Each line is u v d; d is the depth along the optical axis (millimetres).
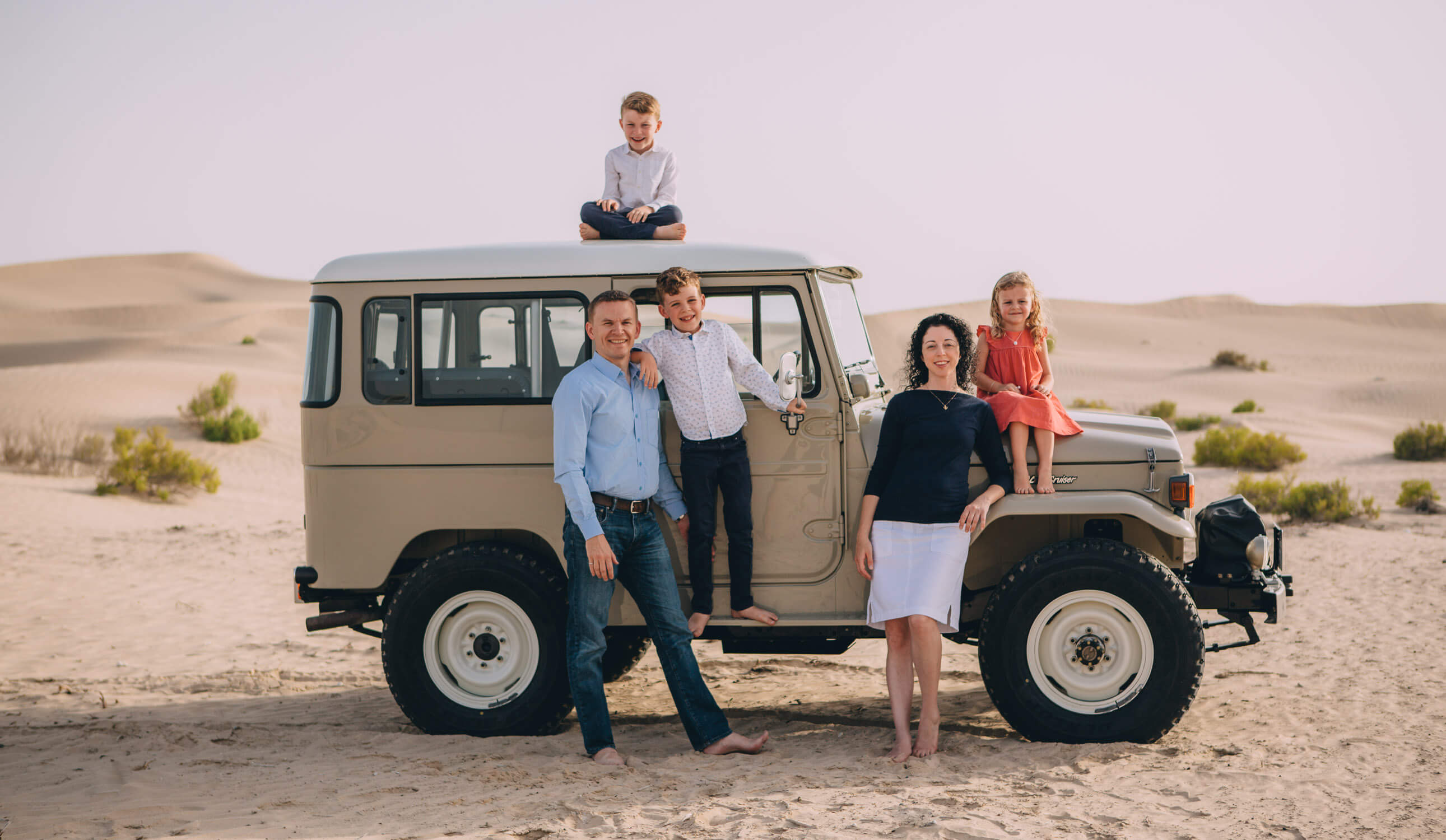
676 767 4746
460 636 5309
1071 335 86500
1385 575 10430
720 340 4855
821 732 5480
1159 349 82312
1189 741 5129
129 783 4617
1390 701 5941
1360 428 36000
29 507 15984
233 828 3986
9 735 5516
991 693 4977
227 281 148750
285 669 7387
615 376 4781
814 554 5082
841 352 5215
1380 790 4375
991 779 4516
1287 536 13500
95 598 10047
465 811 4148
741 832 3863
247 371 43469
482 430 5211
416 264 5258
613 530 4742
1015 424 4973
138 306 102625
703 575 4941
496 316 5223
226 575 11562
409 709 5281
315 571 5309
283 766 4855
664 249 5180
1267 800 4246
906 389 5176
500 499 5207
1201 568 5102
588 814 4094
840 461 5062
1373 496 17406
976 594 5367
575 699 4867
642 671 7176
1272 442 23828
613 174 5941
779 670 7230
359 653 7961
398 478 5250
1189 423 35062
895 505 4816
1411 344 87625
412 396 5234
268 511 18797
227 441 28047
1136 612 4844
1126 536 5379
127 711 6160
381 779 4594
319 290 5324
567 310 5195
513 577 5168
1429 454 24297
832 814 4055
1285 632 8008
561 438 4656
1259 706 5852
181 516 17250
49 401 31422
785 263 5074
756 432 5078
